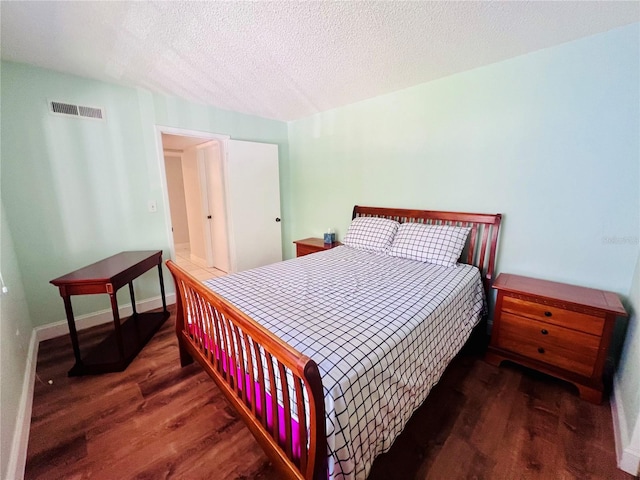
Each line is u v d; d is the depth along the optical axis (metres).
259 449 1.38
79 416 1.57
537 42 1.83
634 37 1.64
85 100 2.38
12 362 1.56
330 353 1.05
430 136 2.55
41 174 2.25
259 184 3.77
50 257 2.35
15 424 1.37
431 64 2.14
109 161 2.56
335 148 3.38
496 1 1.43
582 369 1.68
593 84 1.78
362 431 0.99
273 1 1.41
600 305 1.61
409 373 1.26
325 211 3.67
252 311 1.41
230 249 3.88
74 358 2.10
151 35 1.72
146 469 1.28
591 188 1.87
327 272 2.08
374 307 1.46
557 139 1.95
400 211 2.81
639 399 1.25
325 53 1.96
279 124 3.89
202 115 3.13
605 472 1.25
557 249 2.04
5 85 2.04
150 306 2.94
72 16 1.52
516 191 2.16
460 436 1.43
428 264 2.29
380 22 1.61
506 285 1.96
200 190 4.33
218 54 1.96
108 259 2.39
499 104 2.15
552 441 1.40
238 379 1.34
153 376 1.91
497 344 2.00
